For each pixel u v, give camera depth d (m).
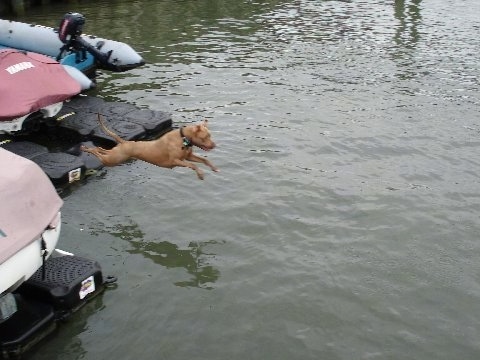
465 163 9.42
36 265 6.82
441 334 7.03
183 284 7.45
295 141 9.84
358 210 8.45
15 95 9.17
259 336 6.96
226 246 7.92
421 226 8.23
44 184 7.01
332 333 7.01
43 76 9.48
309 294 7.37
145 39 14.45
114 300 7.26
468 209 8.52
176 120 10.41
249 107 10.84
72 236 7.98
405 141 9.91
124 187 8.77
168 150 7.90
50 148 9.60
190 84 11.65
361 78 12.04
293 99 11.13
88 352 6.80
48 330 6.91
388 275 7.61
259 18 16.83
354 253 7.85
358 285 7.48
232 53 13.41
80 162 8.84
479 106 11.02
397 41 14.60
